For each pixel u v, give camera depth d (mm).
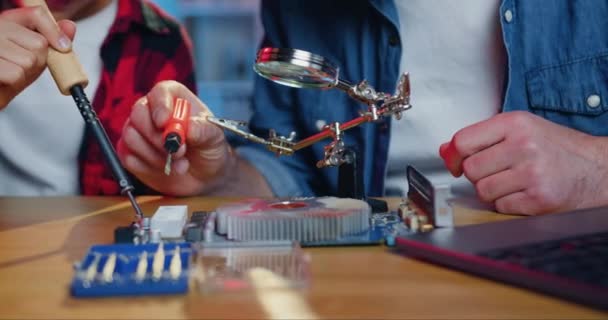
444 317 565
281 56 722
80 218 833
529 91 1084
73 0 1365
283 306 582
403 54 1130
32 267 663
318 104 1173
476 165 832
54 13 1370
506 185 820
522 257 618
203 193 989
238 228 694
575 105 1065
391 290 606
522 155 813
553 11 1070
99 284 597
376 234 716
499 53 1100
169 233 719
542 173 808
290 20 1201
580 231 672
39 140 1350
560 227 687
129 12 1383
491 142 829
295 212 705
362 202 747
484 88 1113
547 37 1073
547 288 586
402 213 766
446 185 712
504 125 825
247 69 2139
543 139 818
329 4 1172
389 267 651
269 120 1231
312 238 700
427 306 581
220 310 576
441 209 711
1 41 791
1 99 834
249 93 2076
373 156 1137
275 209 719
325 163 805
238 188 1057
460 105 1121
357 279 626
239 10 2111
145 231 708
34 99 1340
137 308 580
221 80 2131
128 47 1394
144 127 866
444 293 601
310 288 610
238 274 621
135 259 640
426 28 1115
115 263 632
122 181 735
